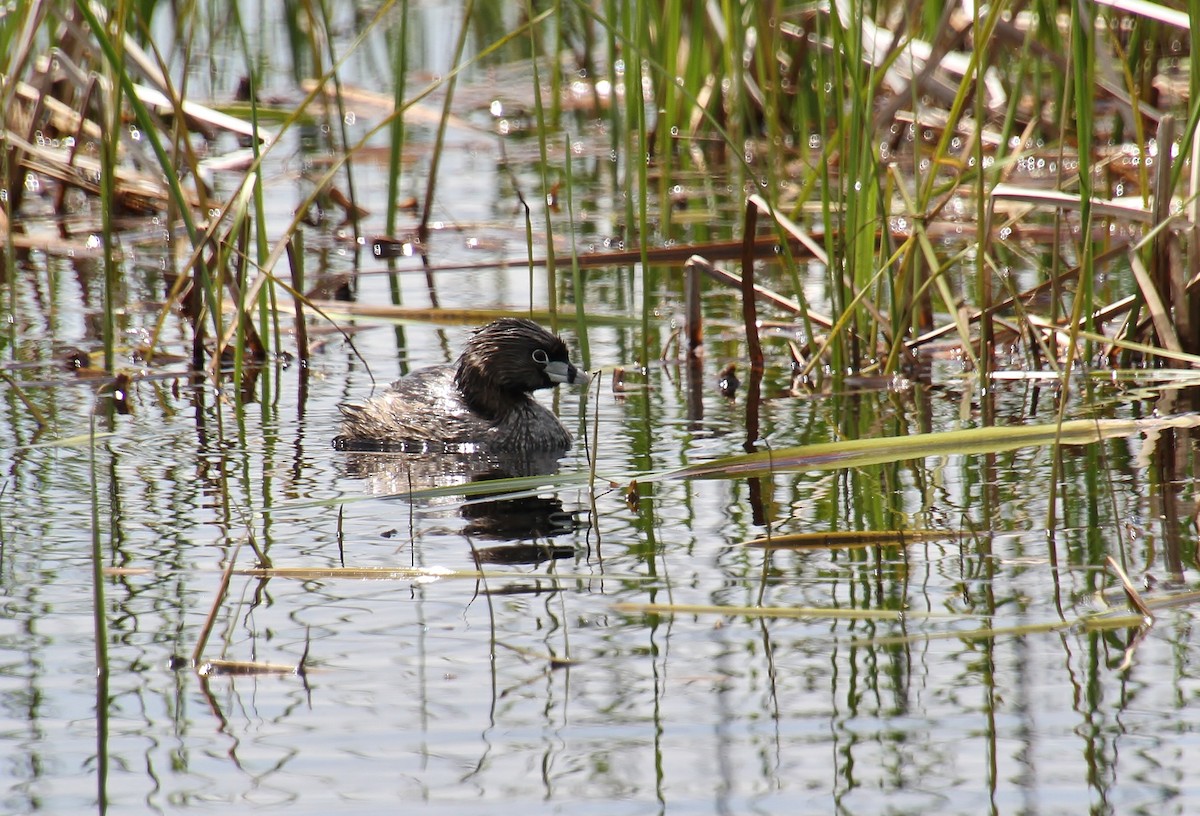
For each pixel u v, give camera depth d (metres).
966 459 11.39
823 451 11.19
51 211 21.00
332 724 6.93
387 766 6.55
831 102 22.92
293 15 26.62
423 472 11.48
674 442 12.15
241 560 9.12
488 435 12.41
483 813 6.18
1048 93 21.94
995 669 7.42
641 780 6.41
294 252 15.58
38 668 7.51
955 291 16.62
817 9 16.61
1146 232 15.30
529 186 22.58
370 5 31.73
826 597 8.37
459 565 9.02
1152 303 13.51
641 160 14.35
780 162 21.33
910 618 8.06
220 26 24.44
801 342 15.53
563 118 26.36
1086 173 13.06
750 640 7.85
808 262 18.31
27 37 15.80
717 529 9.70
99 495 10.55
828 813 6.12
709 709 7.05
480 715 7.01
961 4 19.81
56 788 6.38
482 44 29.16
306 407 13.41
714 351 15.37
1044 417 12.49
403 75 18.86
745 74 22.17
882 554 9.11
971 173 14.66
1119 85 15.53
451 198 21.95
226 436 12.38
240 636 7.91
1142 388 13.35
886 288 15.76
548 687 7.30
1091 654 7.55
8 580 8.72
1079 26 12.40
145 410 13.17
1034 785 6.31
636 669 7.49
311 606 8.35
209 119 19.61
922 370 14.52
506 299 17.03
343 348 15.70
